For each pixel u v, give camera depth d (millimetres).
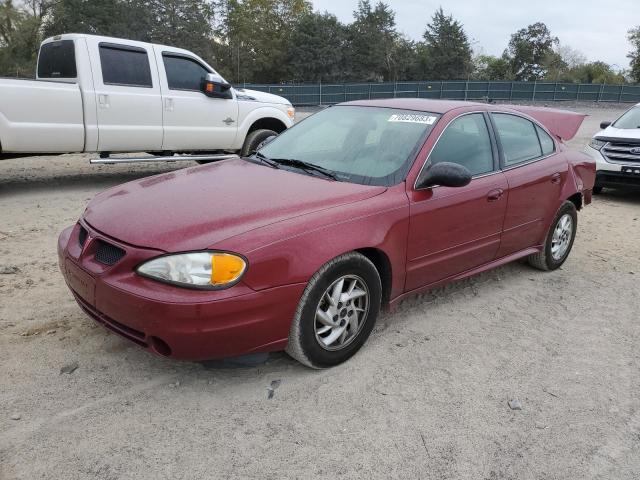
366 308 3508
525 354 3775
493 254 4551
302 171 3959
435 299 4621
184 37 62438
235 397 3107
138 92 7887
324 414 2998
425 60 76750
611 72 78562
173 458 2619
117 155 11703
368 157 3969
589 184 5613
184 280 2797
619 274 5500
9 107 6848
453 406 3139
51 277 4641
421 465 2670
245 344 2959
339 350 3402
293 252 3020
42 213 6711
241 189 3539
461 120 4293
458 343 3871
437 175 3662
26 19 53781
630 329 4246
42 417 2848
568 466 2727
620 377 3545
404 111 4348
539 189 4824
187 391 3137
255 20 72062
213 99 8680
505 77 87250
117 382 3180
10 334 3633
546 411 3145
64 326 3777
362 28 73250
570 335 4098
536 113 7762
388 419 2988
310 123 4707
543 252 5246
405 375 3420
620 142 9383
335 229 3223
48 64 7918
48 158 11156
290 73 72000
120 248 2986
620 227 7523
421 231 3762
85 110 7445
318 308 3209
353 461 2666
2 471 2477
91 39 7508
